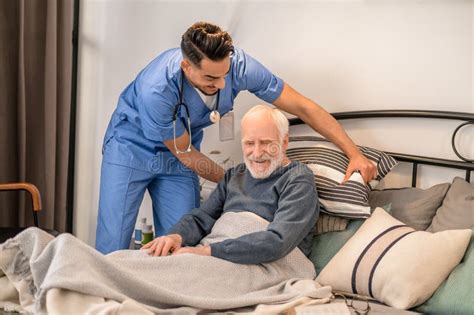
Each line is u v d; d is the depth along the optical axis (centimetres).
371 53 252
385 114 245
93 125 340
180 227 221
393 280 185
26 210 315
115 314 150
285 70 277
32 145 315
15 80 301
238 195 222
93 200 344
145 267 181
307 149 239
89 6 333
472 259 184
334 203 217
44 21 310
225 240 197
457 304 176
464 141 231
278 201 212
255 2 282
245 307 183
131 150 256
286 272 204
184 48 209
